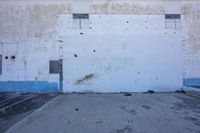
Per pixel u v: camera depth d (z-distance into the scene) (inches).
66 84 274.2
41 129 139.3
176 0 282.2
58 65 274.7
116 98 239.6
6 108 194.4
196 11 283.1
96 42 276.8
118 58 277.6
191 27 283.0
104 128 140.6
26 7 276.2
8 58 272.8
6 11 275.3
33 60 273.7
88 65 276.1
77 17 277.4
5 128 142.8
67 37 276.2
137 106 199.5
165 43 281.1
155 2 282.5
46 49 275.0
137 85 277.6
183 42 282.2
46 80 273.4
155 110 185.2
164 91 278.2
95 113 175.9
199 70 280.1
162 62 279.9
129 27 279.7
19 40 273.9
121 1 280.1
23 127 143.3
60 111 182.1
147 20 281.1
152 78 278.2
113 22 279.0
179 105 203.9
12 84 271.7
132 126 144.2
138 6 281.1
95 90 275.0
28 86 272.4
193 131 134.9
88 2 278.4
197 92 273.9
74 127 142.7
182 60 281.1
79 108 192.4
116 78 276.8
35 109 189.8
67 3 277.6
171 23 282.5
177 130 136.5
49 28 276.2
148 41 280.1
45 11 276.7
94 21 277.9
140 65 278.5
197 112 179.2
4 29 274.2
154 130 136.6
